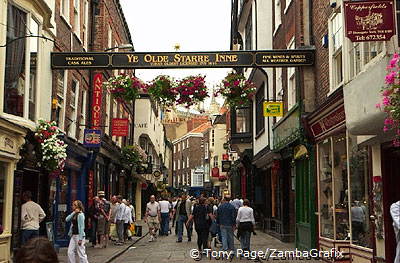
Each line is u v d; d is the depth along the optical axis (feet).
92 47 71.67
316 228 45.57
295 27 50.72
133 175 116.67
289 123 52.49
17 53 41.14
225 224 48.65
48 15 46.55
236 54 48.08
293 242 62.95
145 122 124.47
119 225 62.08
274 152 64.18
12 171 38.58
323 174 44.01
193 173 255.09
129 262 46.50
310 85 47.03
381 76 24.58
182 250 56.90
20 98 41.45
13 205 39.65
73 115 61.00
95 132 63.10
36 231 40.14
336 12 38.45
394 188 30.99
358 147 35.58
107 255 49.55
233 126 91.86
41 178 49.16
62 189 58.49
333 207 40.70
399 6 26.04
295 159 53.42
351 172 37.24
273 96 67.72
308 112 46.60
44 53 46.93
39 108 44.78
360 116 27.50
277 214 69.77
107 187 81.97
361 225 35.73
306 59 47.29
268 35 73.56
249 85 49.75
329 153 42.29
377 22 25.95
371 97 25.84
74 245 37.50
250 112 87.97
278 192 66.44
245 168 98.12
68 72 57.16
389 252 30.68
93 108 68.23
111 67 48.49
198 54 48.14
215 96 49.73
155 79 49.06
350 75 34.40
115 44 89.56
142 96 123.75
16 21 41.16
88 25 70.33
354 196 36.88
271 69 69.26
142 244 64.80
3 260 37.37
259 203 86.58
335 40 40.47
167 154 241.55
